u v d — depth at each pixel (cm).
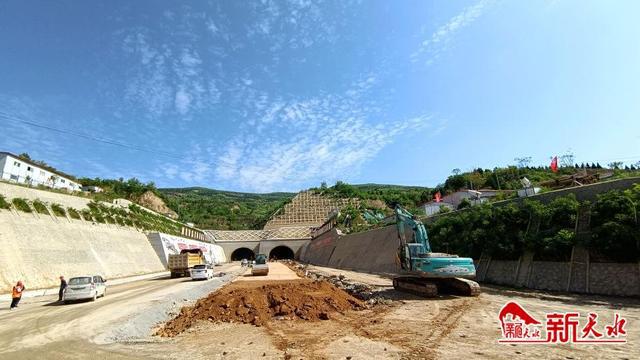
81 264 3288
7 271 2412
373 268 4088
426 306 1605
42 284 2669
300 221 11381
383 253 4059
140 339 1135
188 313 1512
